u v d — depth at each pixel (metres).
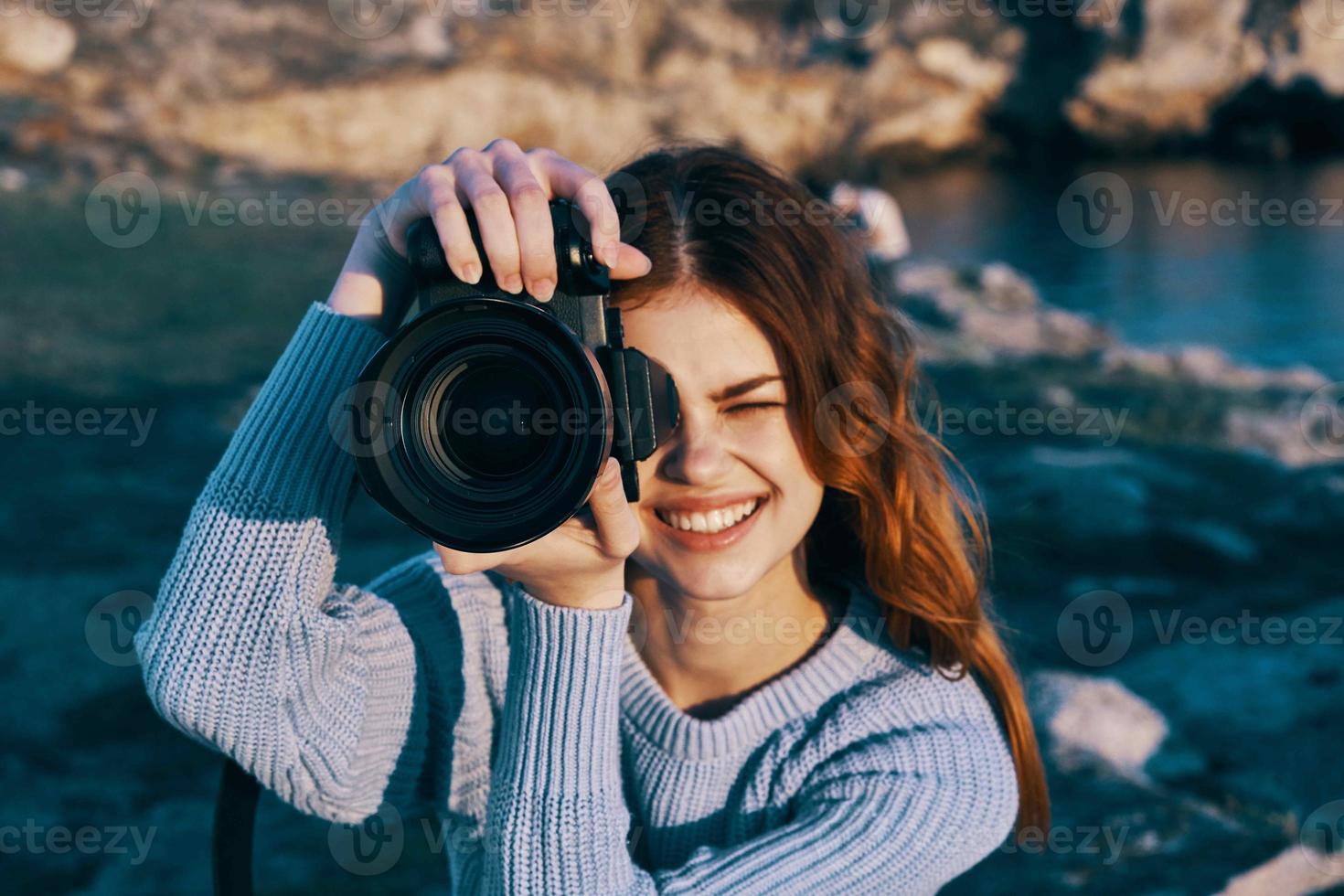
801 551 1.62
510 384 1.24
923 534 1.55
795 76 31.97
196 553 1.38
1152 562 6.89
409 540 7.04
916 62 32.97
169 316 12.12
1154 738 4.21
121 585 6.34
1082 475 7.99
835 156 32.22
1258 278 20.20
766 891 1.38
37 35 23.61
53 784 4.47
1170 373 11.71
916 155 33.41
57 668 5.37
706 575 1.47
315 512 1.39
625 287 1.42
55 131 22.08
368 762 1.51
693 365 1.42
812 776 1.52
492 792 1.40
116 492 7.83
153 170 21.92
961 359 11.68
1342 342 16.22
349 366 1.43
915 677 1.56
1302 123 32.72
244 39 26.02
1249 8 32.25
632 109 29.48
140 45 25.06
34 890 3.79
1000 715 1.63
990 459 8.61
